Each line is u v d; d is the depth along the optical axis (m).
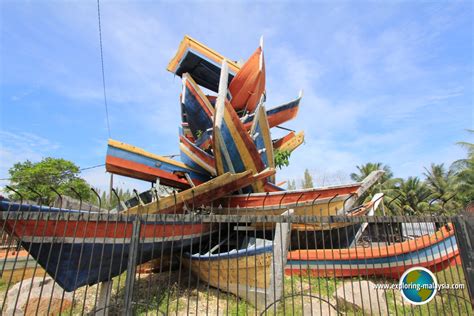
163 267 11.86
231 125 12.15
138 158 12.41
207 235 10.62
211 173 14.02
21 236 5.50
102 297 6.64
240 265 7.48
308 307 6.55
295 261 9.95
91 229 6.20
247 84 20.22
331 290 7.95
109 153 11.73
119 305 7.10
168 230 7.82
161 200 9.59
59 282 6.12
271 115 22.98
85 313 6.73
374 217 4.81
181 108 23.05
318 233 12.13
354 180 40.03
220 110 11.72
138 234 4.41
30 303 6.43
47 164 32.34
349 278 9.36
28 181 28.95
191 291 8.36
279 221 4.60
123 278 10.24
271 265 6.94
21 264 10.59
